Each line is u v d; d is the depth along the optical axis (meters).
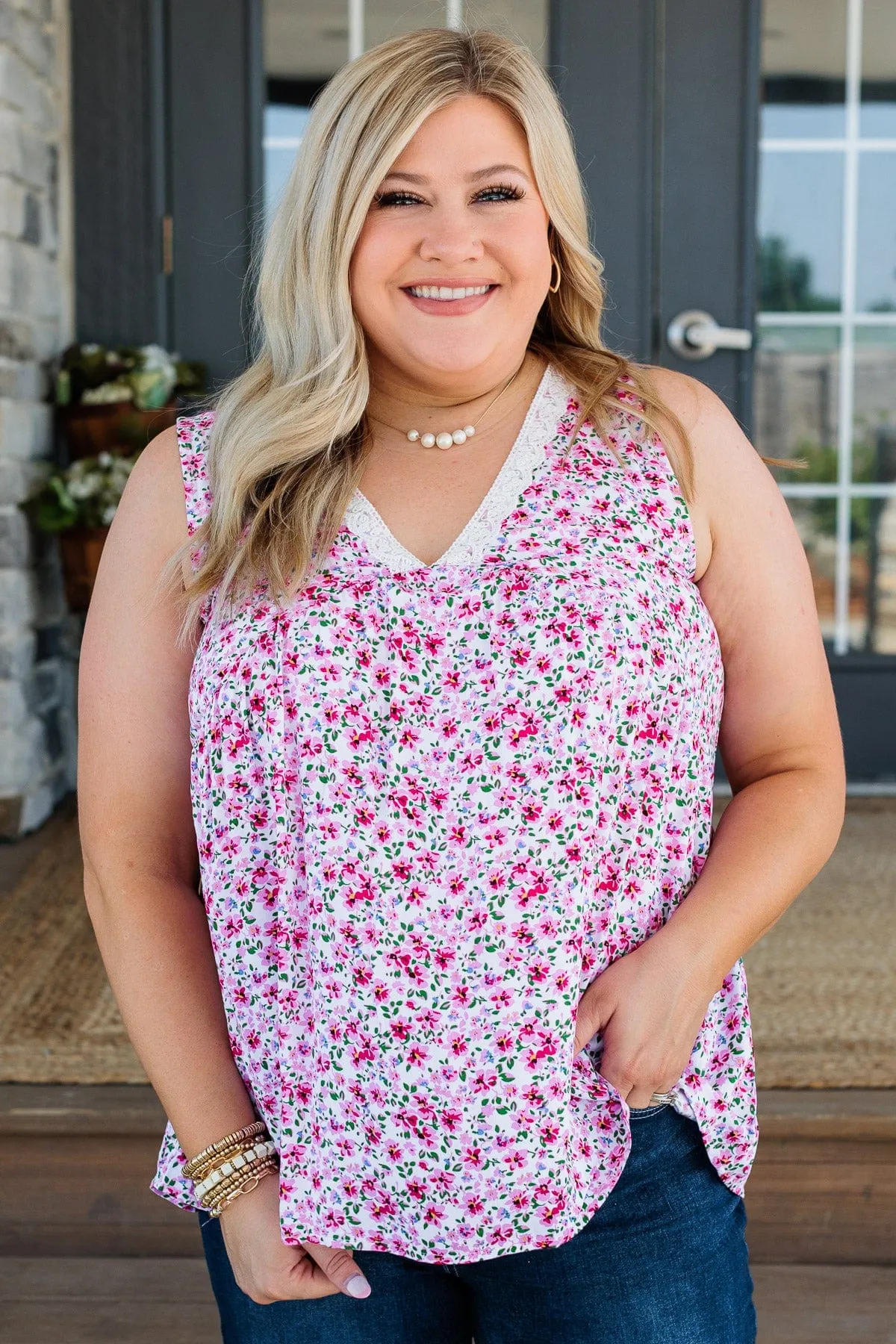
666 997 1.13
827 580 3.57
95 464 3.22
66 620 3.53
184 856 1.30
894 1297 1.97
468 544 1.17
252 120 3.36
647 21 3.30
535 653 1.10
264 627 1.16
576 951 1.11
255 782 1.15
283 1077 1.15
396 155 1.17
